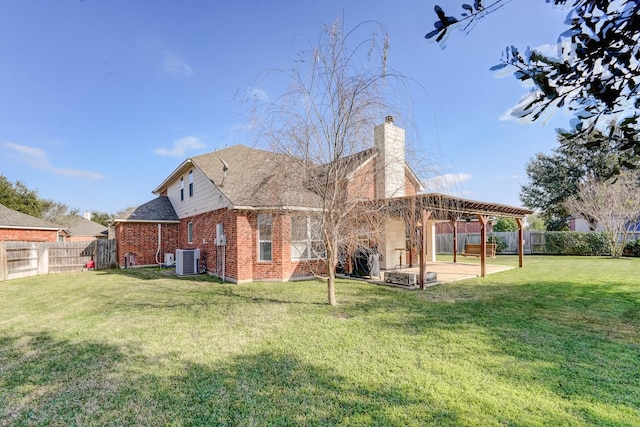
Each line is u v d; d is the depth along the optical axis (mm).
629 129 1643
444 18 1664
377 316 6254
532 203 27641
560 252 20344
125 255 15906
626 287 8750
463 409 3047
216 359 4297
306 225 8320
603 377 3631
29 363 4250
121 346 4820
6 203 27906
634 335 4988
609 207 17781
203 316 6418
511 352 4371
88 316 6574
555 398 3211
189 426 2896
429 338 4965
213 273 12562
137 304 7605
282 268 10945
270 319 6137
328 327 5594
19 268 13062
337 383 3598
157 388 3561
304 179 6910
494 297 7828
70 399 3365
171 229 17234
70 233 28484
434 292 8570
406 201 8305
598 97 1474
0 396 3441
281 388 3514
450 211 10062
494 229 24484
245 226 10898
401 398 3266
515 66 1601
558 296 7801
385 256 13438
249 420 2953
